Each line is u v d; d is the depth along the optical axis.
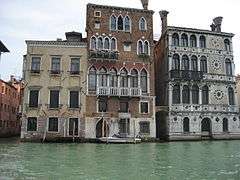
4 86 43.06
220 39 39.22
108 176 12.72
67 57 34.03
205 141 35.19
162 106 36.81
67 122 33.00
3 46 33.41
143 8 37.44
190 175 13.11
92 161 17.30
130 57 35.62
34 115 32.56
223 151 23.41
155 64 42.41
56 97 33.25
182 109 36.56
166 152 22.62
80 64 34.16
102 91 33.84
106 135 33.59
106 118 33.84
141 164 16.30
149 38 36.53
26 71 33.16
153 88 35.75
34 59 33.56
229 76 38.88
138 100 35.03
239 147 27.08
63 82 33.56
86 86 33.88
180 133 36.06
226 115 38.09
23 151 22.52
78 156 19.61
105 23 35.59
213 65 38.47
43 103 32.88
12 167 14.84
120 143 30.88
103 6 35.66
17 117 51.81
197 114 37.00
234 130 38.16
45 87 33.19
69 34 36.12
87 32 34.91
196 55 38.03
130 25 36.25
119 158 18.78
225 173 13.60
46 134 32.44
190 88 37.25
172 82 36.75
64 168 14.69
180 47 37.62
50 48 33.88
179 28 37.62
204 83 37.75
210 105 37.66
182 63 37.62
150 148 25.86
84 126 33.19
